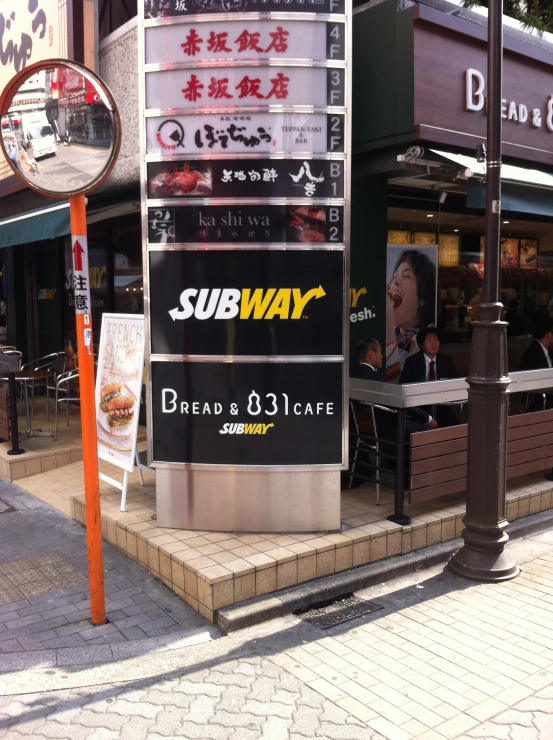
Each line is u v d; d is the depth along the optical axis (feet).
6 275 35.99
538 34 22.65
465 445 16.55
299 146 14.47
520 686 10.87
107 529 16.55
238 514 15.16
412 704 10.37
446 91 17.99
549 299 32.55
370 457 19.01
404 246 24.23
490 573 14.93
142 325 16.19
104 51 21.30
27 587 14.34
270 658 11.73
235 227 14.61
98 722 9.95
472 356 15.08
